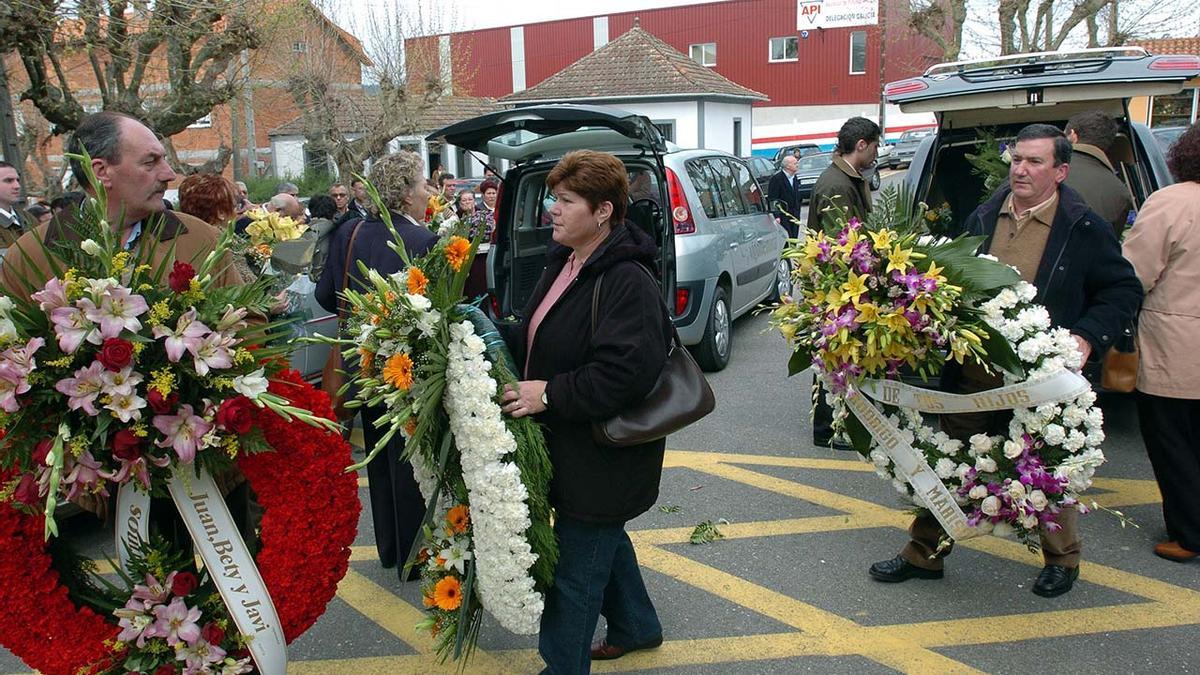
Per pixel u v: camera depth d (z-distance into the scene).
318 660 3.44
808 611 3.65
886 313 3.12
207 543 2.38
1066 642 3.36
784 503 4.80
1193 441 3.88
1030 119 6.22
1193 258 3.64
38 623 2.33
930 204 6.67
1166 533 4.24
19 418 2.09
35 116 14.64
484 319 2.65
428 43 19.44
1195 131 3.72
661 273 6.29
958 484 3.39
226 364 2.17
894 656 3.31
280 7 11.34
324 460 2.52
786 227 11.80
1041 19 20.77
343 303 3.86
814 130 33.53
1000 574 3.91
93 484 2.21
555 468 2.66
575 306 2.63
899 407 3.44
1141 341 3.78
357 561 4.30
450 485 2.73
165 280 2.38
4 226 5.90
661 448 2.76
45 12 7.96
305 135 21.06
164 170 2.79
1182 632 3.40
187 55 10.34
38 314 2.10
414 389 2.49
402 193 3.75
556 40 39.62
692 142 26.31
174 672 2.39
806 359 3.59
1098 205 4.65
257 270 3.97
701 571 4.04
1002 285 3.09
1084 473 3.23
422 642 3.54
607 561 2.74
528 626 2.55
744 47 37.81
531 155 5.82
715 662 3.31
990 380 3.43
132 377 2.11
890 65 36.12
